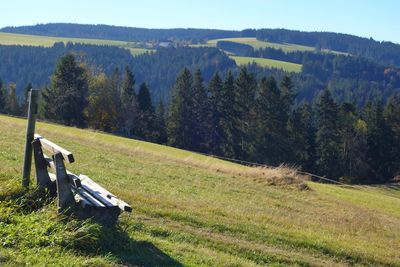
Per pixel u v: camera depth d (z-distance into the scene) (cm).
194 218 1255
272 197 2188
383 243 1625
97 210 912
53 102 8075
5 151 1830
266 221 1502
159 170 2295
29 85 9825
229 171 2772
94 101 8838
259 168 2928
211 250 1062
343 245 1380
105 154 2497
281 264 1109
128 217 1123
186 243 1062
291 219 1675
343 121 8075
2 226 830
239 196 2009
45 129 3297
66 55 8212
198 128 8588
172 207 1338
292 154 7994
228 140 8319
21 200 945
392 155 8188
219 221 1295
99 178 1681
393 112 8375
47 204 956
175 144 8575
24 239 802
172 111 8606
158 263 872
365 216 2175
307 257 1209
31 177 1202
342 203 2481
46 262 737
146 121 9062
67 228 857
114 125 8956
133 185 1678
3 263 711
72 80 8181
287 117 8044
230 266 973
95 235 852
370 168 8094
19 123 3391
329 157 7950
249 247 1148
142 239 972
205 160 3350
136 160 2506
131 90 9138
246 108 8231
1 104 9925
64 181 903
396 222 2264
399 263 1348
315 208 2130
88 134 3909
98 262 787
